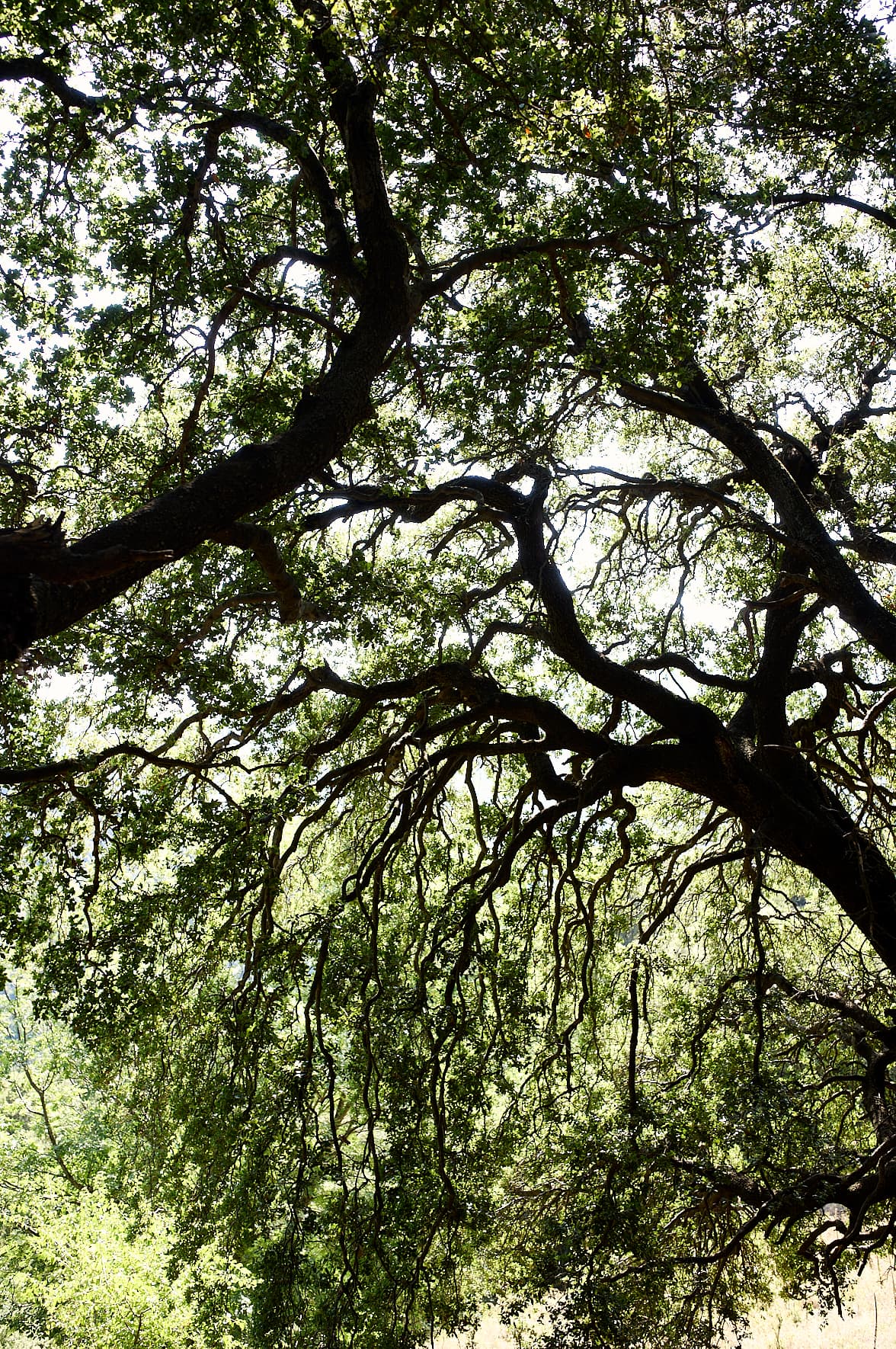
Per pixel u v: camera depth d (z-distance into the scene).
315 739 13.65
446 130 9.78
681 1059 15.24
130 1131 18.56
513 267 10.13
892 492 13.98
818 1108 13.80
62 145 9.53
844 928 15.69
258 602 10.14
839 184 12.59
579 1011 12.33
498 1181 13.70
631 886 16.27
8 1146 21.34
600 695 16.64
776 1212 11.17
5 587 4.67
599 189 9.11
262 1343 12.43
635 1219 10.98
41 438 10.14
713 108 11.20
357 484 12.09
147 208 8.90
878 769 15.75
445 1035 11.25
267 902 11.12
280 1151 11.98
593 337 10.34
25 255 9.38
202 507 6.16
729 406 14.65
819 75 11.24
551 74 8.66
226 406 10.38
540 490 13.85
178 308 9.38
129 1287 12.82
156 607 10.73
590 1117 12.93
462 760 12.48
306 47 7.84
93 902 10.81
